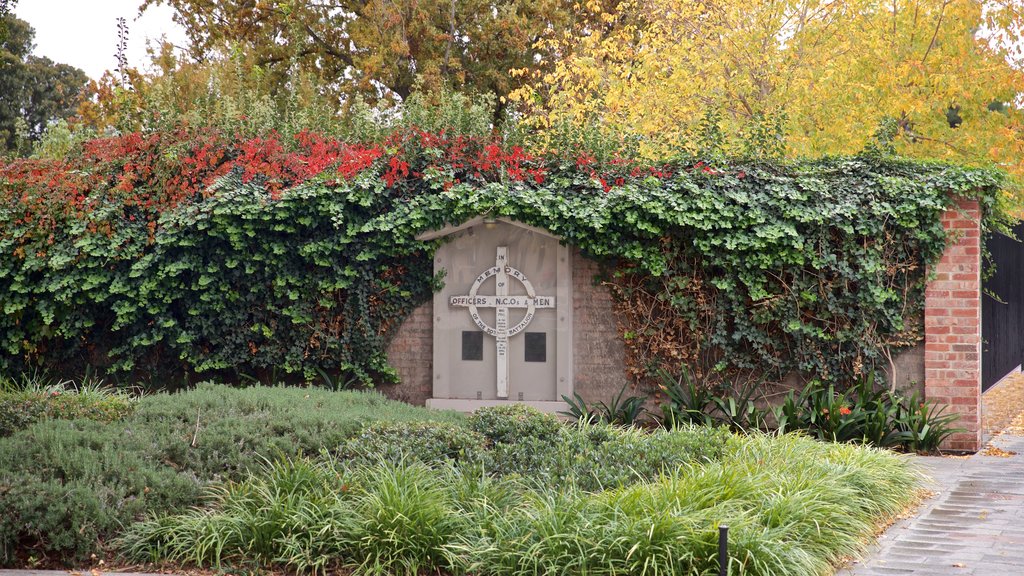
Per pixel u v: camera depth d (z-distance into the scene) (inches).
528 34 1082.1
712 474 261.9
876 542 254.8
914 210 402.0
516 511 241.9
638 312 440.8
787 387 428.8
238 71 534.0
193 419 308.8
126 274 457.4
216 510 251.0
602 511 234.5
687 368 431.8
